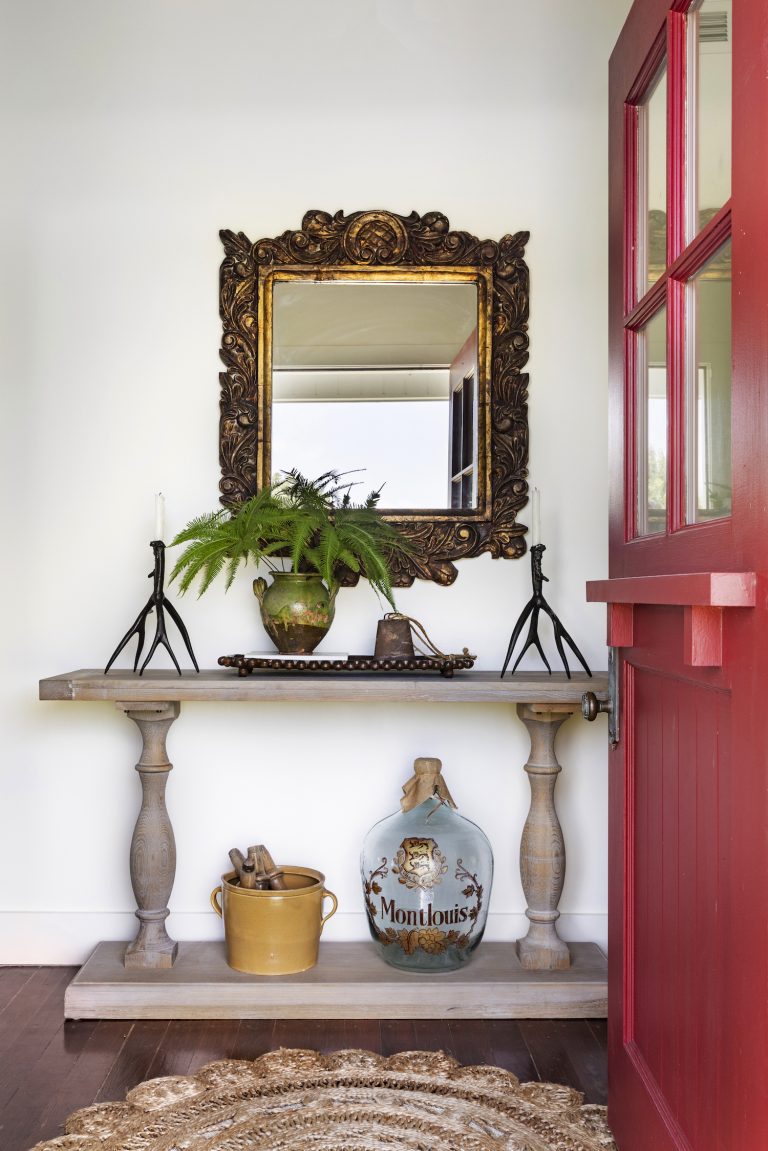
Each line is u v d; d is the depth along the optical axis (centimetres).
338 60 263
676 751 137
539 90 263
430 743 261
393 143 263
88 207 263
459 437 261
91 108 263
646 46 153
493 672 256
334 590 247
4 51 263
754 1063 103
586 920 259
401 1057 203
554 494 262
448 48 263
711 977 120
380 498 261
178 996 222
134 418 263
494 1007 224
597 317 262
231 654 262
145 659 262
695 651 114
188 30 264
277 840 261
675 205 140
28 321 262
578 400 262
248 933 229
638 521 164
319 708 261
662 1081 142
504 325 261
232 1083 191
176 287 263
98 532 262
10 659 261
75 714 261
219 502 262
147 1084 191
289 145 263
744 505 108
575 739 261
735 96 112
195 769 261
